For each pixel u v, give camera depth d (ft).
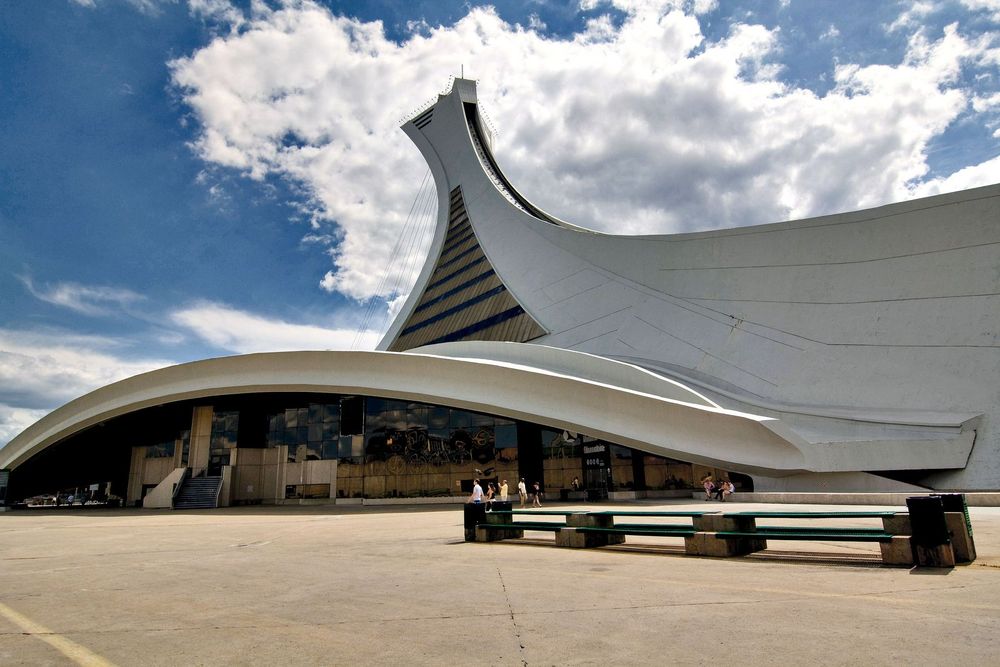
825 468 59.31
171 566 29.07
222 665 12.84
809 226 72.95
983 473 52.54
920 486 55.93
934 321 60.80
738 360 73.31
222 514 77.10
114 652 14.03
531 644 13.67
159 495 104.63
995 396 54.65
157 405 103.71
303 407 103.40
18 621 17.53
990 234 59.67
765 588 18.90
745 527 27.45
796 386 67.21
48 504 157.17
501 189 144.05
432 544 35.35
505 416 81.51
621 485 79.10
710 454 65.67
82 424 110.73
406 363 85.30
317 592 20.94
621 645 13.33
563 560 26.89
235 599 20.12
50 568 29.27
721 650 12.66
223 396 98.89
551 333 98.37
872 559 23.47
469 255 137.59
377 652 13.48
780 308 72.95
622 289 92.27
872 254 67.31
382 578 23.54
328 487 97.40
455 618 16.44
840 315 67.67
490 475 85.61
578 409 73.82
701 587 19.49
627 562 25.61
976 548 24.90
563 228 111.14
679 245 86.17
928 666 11.09
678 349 79.77
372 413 93.81
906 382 60.23
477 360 84.48
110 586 23.52
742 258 78.38
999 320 56.95
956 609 15.17
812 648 12.51
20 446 120.06
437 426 89.76
